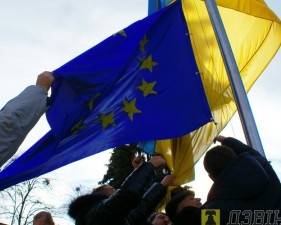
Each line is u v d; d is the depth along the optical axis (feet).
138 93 15.87
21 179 14.89
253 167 8.25
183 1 17.21
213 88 16.52
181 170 16.58
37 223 16.47
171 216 10.77
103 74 15.76
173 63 16.26
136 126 15.30
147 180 9.67
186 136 16.80
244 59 17.16
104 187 11.04
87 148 15.07
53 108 15.06
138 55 16.34
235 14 17.56
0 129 6.41
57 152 15.03
